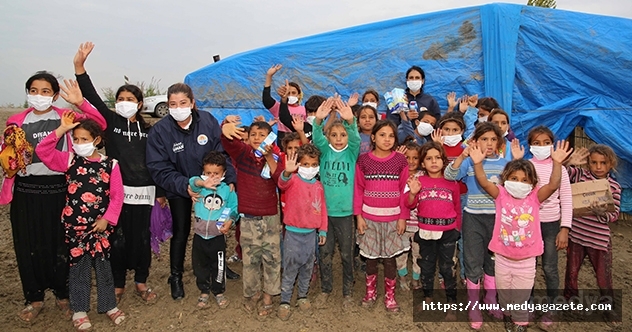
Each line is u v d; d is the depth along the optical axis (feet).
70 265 12.21
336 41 25.49
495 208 12.44
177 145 13.44
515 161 11.69
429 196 13.15
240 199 13.12
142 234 13.66
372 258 13.35
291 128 17.20
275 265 13.29
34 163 12.17
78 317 12.35
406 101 18.75
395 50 24.75
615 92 22.38
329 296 14.66
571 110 22.53
